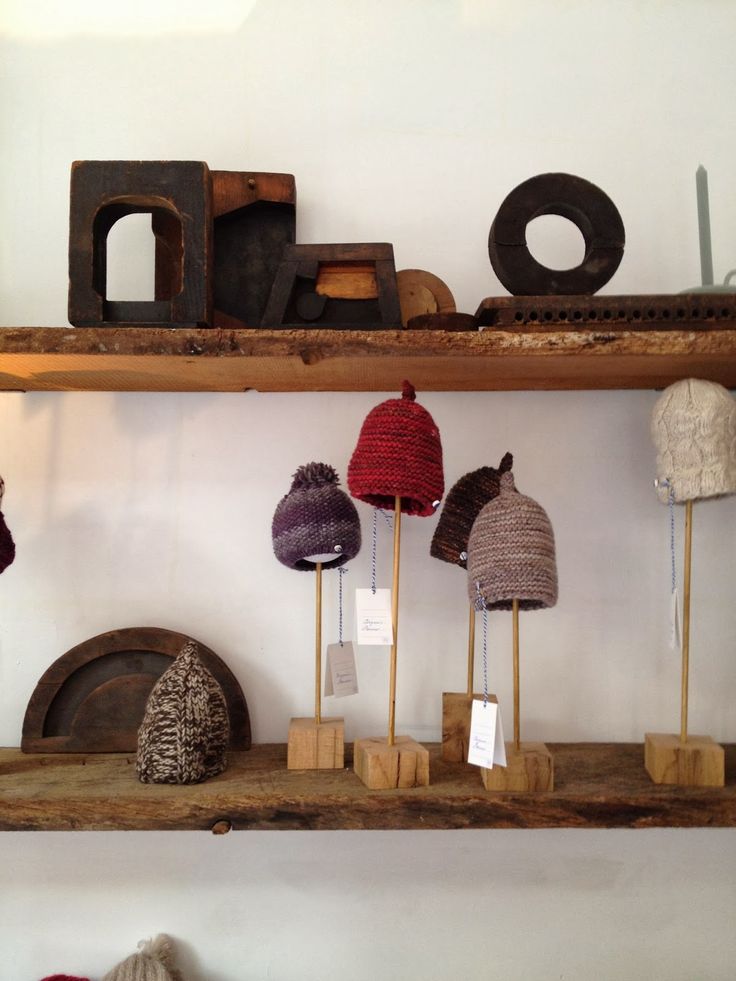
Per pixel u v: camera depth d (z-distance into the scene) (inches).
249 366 40.0
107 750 43.4
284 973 45.1
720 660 46.3
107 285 46.5
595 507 46.5
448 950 45.3
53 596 45.9
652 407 45.2
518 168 47.7
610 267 40.5
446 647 46.1
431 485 37.4
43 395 46.5
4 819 36.2
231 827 36.7
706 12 47.8
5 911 45.0
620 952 45.3
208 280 39.4
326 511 39.2
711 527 46.7
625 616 46.3
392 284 40.7
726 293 39.7
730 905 45.6
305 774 40.0
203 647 44.4
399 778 38.0
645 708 46.1
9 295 46.8
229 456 46.4
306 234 47.2
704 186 42.9
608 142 47.8
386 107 47.8
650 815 37.0
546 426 46.6
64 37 47.7
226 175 44.4
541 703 46.1
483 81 47.9
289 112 47.6
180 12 47.9
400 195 47.5
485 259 47.3
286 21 47.9
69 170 47.3
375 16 48.0
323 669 45.8
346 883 45.3
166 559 46.1
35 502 46.2
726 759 42.8
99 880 45.1
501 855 45.4
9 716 45.4
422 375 42.4
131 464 46.4
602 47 47.8
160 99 47.6
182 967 44.9
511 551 36.6
